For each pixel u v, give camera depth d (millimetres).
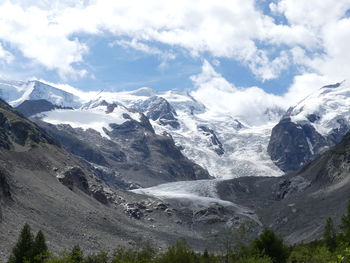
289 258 115750
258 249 106188
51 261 97688
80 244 172750
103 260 112125
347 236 124750
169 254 100125
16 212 169750
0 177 176250
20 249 108062
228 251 112750
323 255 104688
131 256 110375
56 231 175000
